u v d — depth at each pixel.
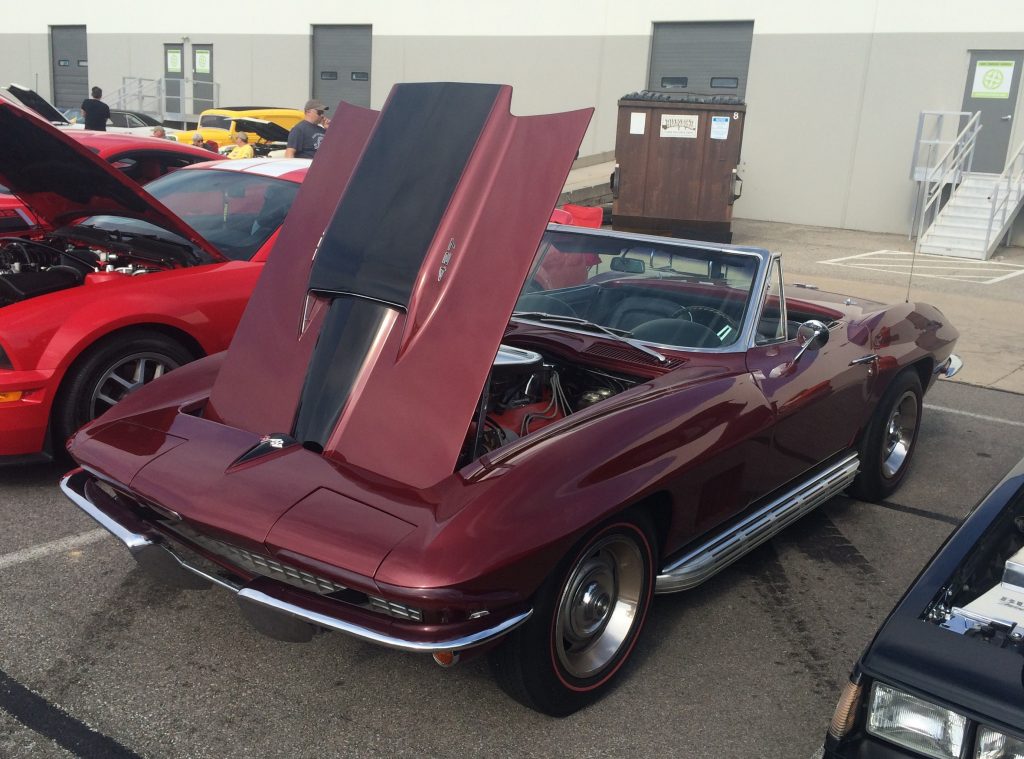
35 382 4.05
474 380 2.74
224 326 4.70
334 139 3.43
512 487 2.51
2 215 5.91
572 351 3.57
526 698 2.68
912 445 4.87
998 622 2.03
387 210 3.07
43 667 2.92
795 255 14.61
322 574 2.38
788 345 3.82
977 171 17.59
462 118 3.06
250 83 26.36
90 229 5.01
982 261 14.71
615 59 20.92
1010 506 2.51
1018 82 16.94
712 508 3.17
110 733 2.62
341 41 24.72
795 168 19.25
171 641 3.11
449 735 2.68
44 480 4.46
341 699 2.83
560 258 4.09
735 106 13.53
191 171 5.85
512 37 22.08
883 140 18.25
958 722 1.87
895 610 2.12
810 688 3.02
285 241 3.33
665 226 14.29
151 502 2.70
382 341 2.92
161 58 28.19
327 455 2.78
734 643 3.28
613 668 2.90
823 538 4.23
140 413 3.14
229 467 2.72
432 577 2.27
